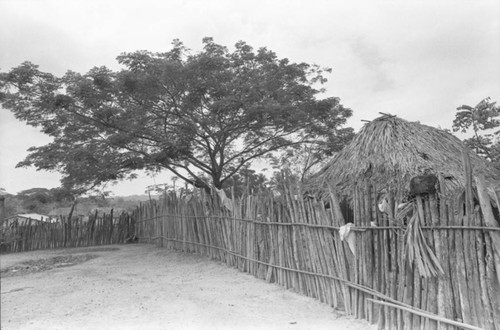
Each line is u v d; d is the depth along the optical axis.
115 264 11.88
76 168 14.10
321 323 5.66
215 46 14.66
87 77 12.22
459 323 4.34
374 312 5.52
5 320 6.08
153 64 12.38
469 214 4.42
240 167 18.66
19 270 11.31
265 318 5.95
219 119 14.62
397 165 7.96
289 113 14.01
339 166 9.04
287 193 7.51
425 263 4.66
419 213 4.86
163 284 8.45
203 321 5.86
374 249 5.52
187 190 14.91
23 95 12.58
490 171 8.39
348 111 16.55
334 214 6.23
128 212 21.89
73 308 6.65
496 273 4.22
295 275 7.33
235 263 9.92
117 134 13.52
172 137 14.79
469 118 13.52
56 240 18.83
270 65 15.36
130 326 5.68
